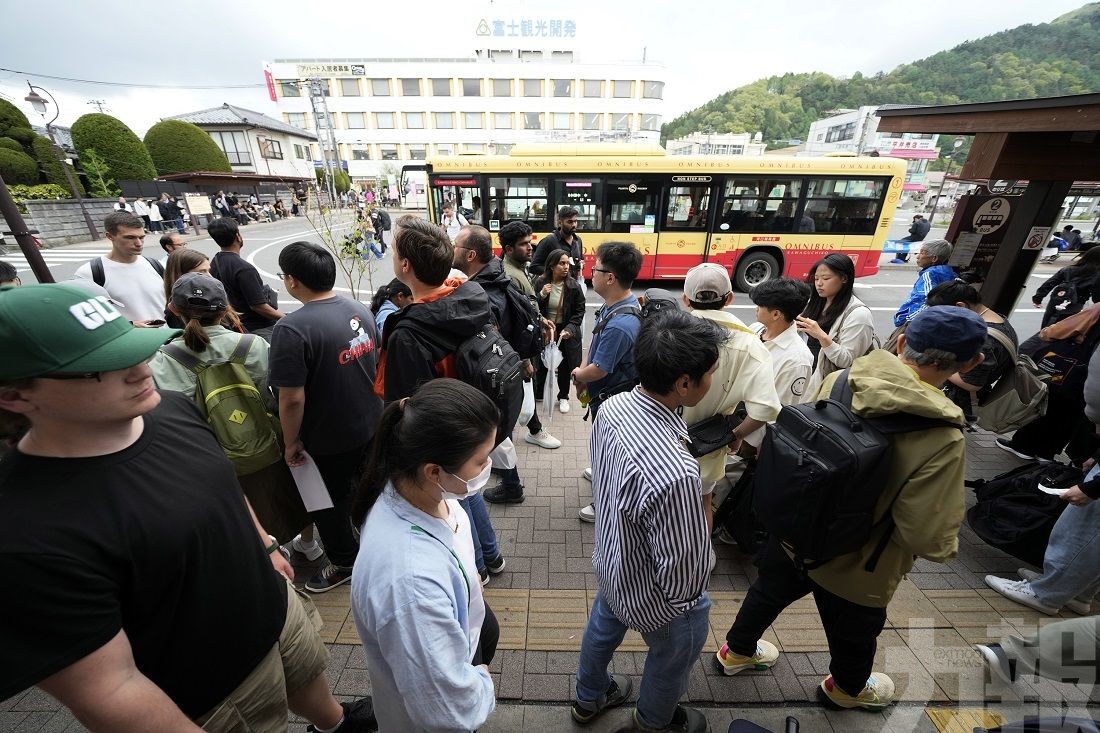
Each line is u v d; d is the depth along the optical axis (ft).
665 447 4.07
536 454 12.49
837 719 6.10
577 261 16.93
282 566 5.18
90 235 53.52
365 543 3.37
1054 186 12.25
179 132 78.38
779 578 5.73
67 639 2.77
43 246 47.98
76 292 2.91
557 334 13.99
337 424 7.10
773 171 28.78
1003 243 13.33
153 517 3.18
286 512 7.59
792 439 4.95
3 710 6.14
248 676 4.05
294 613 4.91
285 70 144.46
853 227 29.89
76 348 2.74
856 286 34.78
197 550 3.43
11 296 2.66
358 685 6.53
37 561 2.65
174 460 3.50
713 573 8.62
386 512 3.44
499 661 6.89
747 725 4.44
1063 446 11.39
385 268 38.01
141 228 11.38
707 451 6.75
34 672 2.69
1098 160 11.65
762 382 6.73
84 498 2.94
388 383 6.46
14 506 2.75
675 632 4.75
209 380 6.44
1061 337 10.62
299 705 5.13
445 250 6.51
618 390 8.43
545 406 12.71
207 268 10.48
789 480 4.71
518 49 170.19
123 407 3.03
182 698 3.67
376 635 3.22
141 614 3.29
